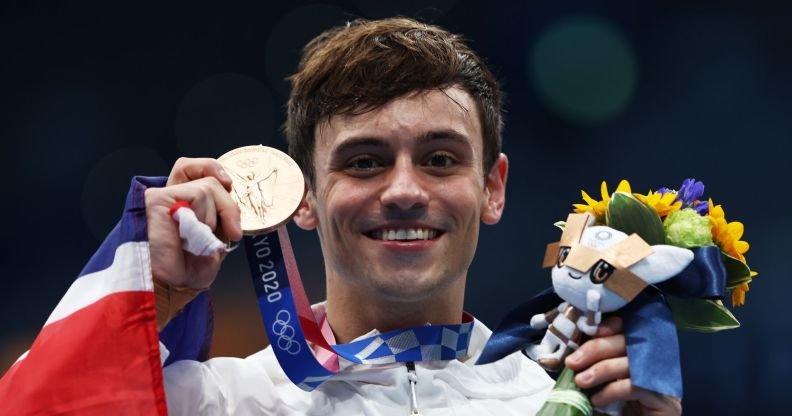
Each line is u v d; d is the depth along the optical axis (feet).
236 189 23.53
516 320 23.13
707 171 66.23
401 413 24.11
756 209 65.10
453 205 24.26
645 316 21.42
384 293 24.26
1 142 67.51
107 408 20.40
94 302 21.18
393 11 69.05
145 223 21.76
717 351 60.90
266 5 69.00
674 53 66.95
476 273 66.08
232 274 64.90
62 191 67.72
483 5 69.05
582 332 21.74
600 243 21.45
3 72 67.77
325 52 25.46
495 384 25.53
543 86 68.64
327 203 24.58
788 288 63.05
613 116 67.82
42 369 20.53
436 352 24.97
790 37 65.67
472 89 25.40
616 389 21.16
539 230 67.10
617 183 67.15
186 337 24.25
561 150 68.08
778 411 59.88
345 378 24.64
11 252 67.05
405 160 23.94
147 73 68.95
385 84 24.14
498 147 26.81
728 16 66.44
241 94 69.46
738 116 66.28
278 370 25.54
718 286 21.29
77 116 68.39
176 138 68.95
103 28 68.59
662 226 22.11
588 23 68.03
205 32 69.46
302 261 64.44
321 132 24.93
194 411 23.86
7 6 67.41
